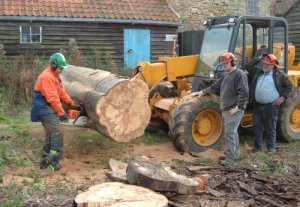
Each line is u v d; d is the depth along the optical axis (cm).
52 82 585
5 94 1177
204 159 674
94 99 605
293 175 615
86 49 1527
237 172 605
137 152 713
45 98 590
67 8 1491
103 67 1455
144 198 439
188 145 702
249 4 2042
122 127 618
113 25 1552
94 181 561
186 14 1853
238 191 536
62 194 506
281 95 715
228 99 636
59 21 1471
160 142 784
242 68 745
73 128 832
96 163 648
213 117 729
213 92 693
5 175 573
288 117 807
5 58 1350
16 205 454
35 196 494
